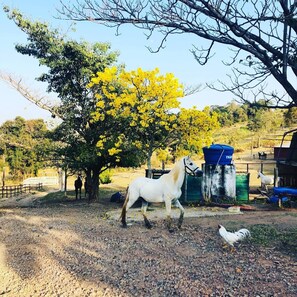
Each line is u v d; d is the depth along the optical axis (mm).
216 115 15328
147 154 17656
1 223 12219
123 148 17141
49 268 7270
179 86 14648
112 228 10867
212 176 16281
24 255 8148
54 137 20000
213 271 6805
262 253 7742
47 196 29203
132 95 14703
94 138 18875
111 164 19938
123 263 7480
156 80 14586
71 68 19516
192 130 15156
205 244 8688
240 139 61125
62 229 10961
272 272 6574
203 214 12938
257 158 44594
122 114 15625
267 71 5117
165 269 7035
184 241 9031
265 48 5062
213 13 4605
